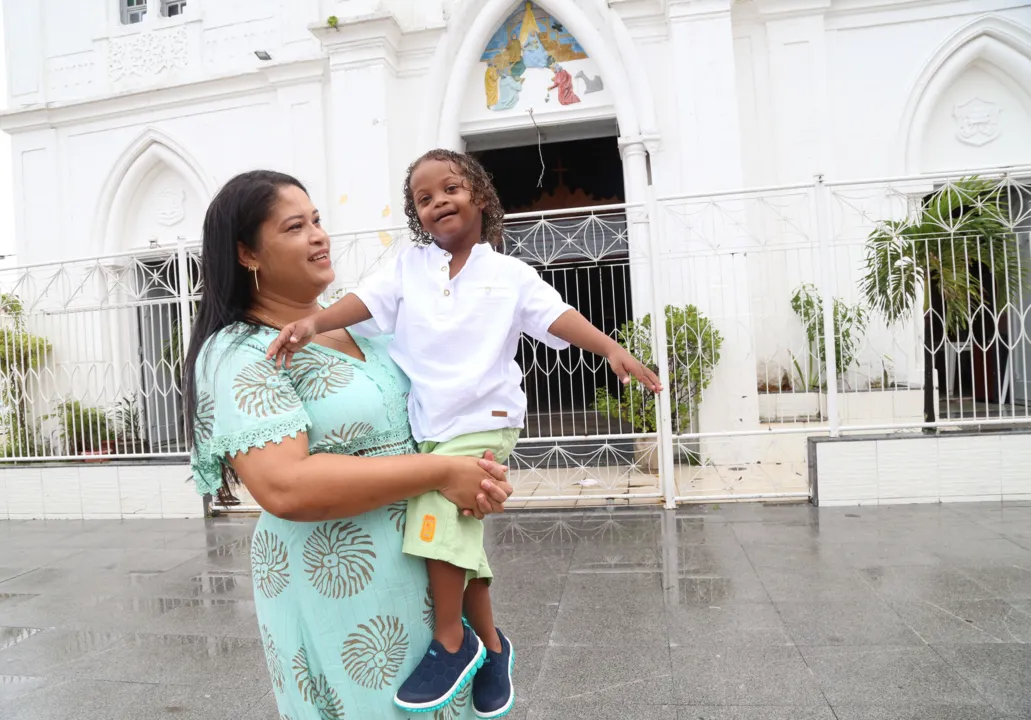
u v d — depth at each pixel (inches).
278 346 54.1
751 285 347.9
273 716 114.7
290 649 57.8
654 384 65.6
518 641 136.5
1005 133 353.4
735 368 309.7
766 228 350.9
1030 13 337.1
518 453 315.6
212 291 58.2
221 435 52.3
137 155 419.5
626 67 340.5
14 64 433.7
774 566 173.6
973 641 127.0
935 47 346.0
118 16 424.8
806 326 279.3
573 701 112.4
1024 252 231.6
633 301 310.2
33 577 200.1
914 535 193.9
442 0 357.1
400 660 58.2
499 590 166.2
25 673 134.5
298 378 57.6
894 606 144.7
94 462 286.7
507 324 65.4
